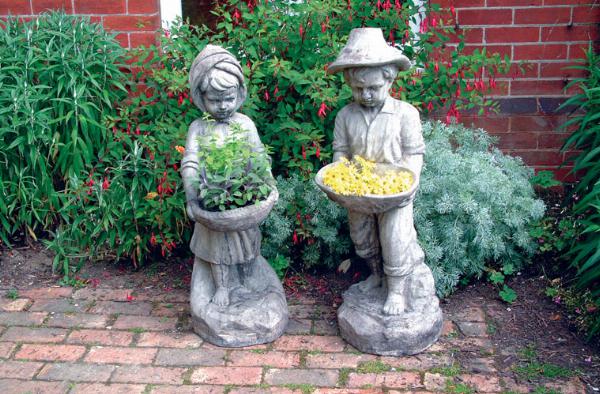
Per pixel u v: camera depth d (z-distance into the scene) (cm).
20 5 524
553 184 506
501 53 518
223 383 368
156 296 458
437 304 404
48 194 493
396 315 390
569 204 512
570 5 502
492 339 404
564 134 528
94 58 490
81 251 495
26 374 375
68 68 478
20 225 509
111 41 504
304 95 477
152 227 475
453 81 489
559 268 467
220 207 363
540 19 507
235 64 384
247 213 365
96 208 469
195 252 414
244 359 388
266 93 473
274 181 383
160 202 462
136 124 492
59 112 479
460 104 480
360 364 383
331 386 365
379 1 471
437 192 446
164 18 532
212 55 381
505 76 521
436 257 434
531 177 511
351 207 364
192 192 379
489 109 526
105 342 405
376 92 364
